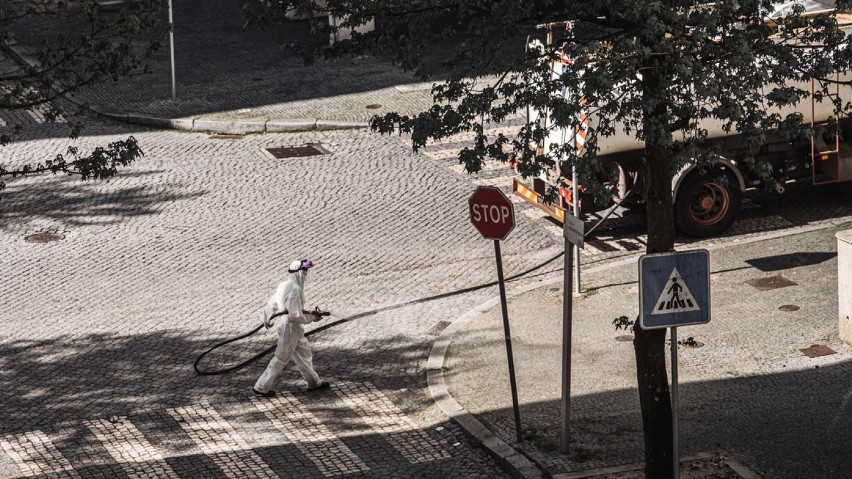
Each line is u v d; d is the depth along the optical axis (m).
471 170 13.99
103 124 34.78
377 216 27.27
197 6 48.00
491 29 14.66
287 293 18.75
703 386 18.45
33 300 22.94
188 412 18.47
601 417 17.64
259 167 30.73
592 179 13.58
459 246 25.59
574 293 22.75
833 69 13.85
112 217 27.22
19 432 17.73
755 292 22.25
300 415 18.42
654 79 13.91
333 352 20.78
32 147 32.12
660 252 13.78
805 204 27.48
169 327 21.70
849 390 18.05
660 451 15.12
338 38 40.91
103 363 20.23
